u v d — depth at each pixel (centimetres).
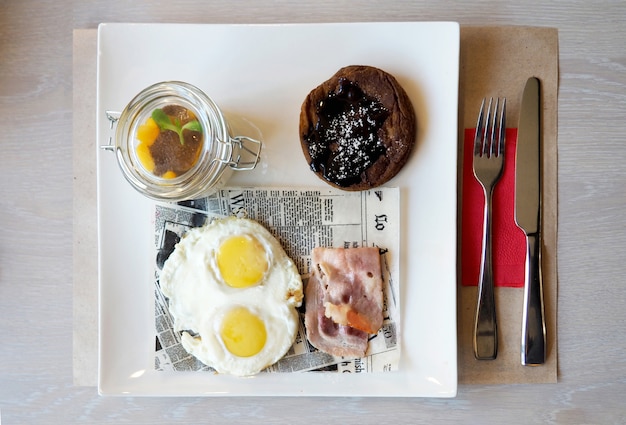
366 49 52
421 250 52
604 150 54
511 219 54
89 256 55
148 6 55
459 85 54
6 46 56
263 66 52
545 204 54
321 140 51
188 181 47
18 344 56
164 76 52
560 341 54
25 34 56
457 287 54
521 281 54
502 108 54
